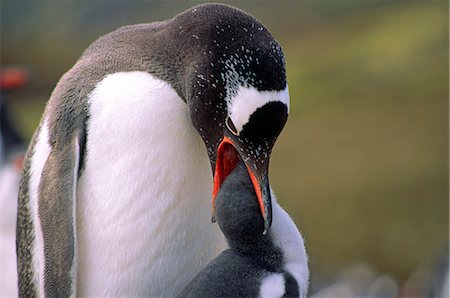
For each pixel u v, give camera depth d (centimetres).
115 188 745
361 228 3488
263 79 694
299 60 5753
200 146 760
